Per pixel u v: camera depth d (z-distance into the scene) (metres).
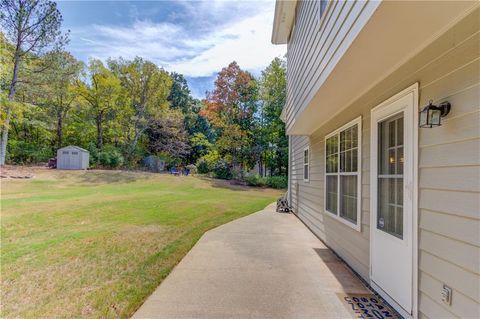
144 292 2.98
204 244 5.02
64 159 18.30
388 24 1.92
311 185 6.59
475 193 1.64
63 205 8.86
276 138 23.73
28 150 19.38
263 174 25.41
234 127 22.47
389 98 2.80
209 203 11.02
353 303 2.71
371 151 3.20
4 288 3.11
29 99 17.66
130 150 22.58
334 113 4.75
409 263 2.30
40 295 2.93
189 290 2.99
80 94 21.30
